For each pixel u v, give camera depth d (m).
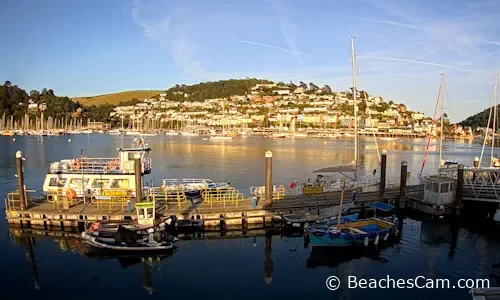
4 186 67.19
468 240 36.53
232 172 86.00
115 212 37.41
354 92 51.31
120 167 45.12
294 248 34.38
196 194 46.94
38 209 38.72
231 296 25.97
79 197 42.81
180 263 31.12
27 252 33.06
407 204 45.91
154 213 35.59
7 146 159.12
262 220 39.25
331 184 50.06
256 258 32.19
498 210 43.28
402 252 33.59
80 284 27.61
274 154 128.62
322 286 27.45
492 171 43.34
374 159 116.69
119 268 30.22
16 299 25.59
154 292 26.48
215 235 37.50
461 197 42.88
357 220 37.38
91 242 32.44
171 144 175.50
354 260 31.88
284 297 25.89
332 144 180.25
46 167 92.75
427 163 109.38
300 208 40.50
